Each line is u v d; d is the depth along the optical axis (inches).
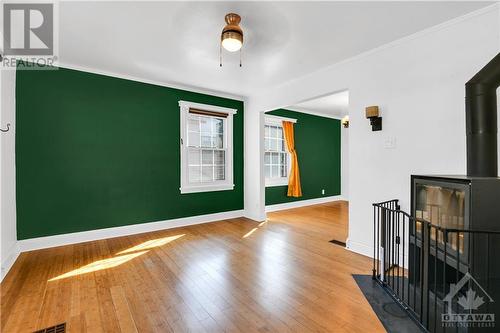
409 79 96.2
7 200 100.0
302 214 203.0
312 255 111.0
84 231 130.3
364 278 88.7
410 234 80.0
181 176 162.6
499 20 76.0
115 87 138.9
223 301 74.3
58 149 123.7
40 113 119.3
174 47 105.7
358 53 111.2
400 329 62.1
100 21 85.4
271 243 127.6
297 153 238.4
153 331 61.4
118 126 140.1
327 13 80.9
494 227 59.9
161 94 154.4
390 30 91.8
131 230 143.9
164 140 155.9
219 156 183.5
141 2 75.3
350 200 117.7
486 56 78.5
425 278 69.0
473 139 70.0
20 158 114.4
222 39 79.5
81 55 114.1
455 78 85.0
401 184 99.0
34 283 85.1
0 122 92.6
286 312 69.0
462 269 62.2
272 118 219.1
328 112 249.9
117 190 140.1
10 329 62.0
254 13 80.7
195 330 61.8
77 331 61.4
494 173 67.9
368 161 109.9
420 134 93.5
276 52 110.1
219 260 105.1
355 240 115.2
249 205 189.0
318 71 132.3
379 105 105.5
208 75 140.9
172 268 97.1
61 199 124.6
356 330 61.9
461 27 83.4
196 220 169.3
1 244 90.5
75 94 127.6
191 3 75.8
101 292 79.3
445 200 70.1
